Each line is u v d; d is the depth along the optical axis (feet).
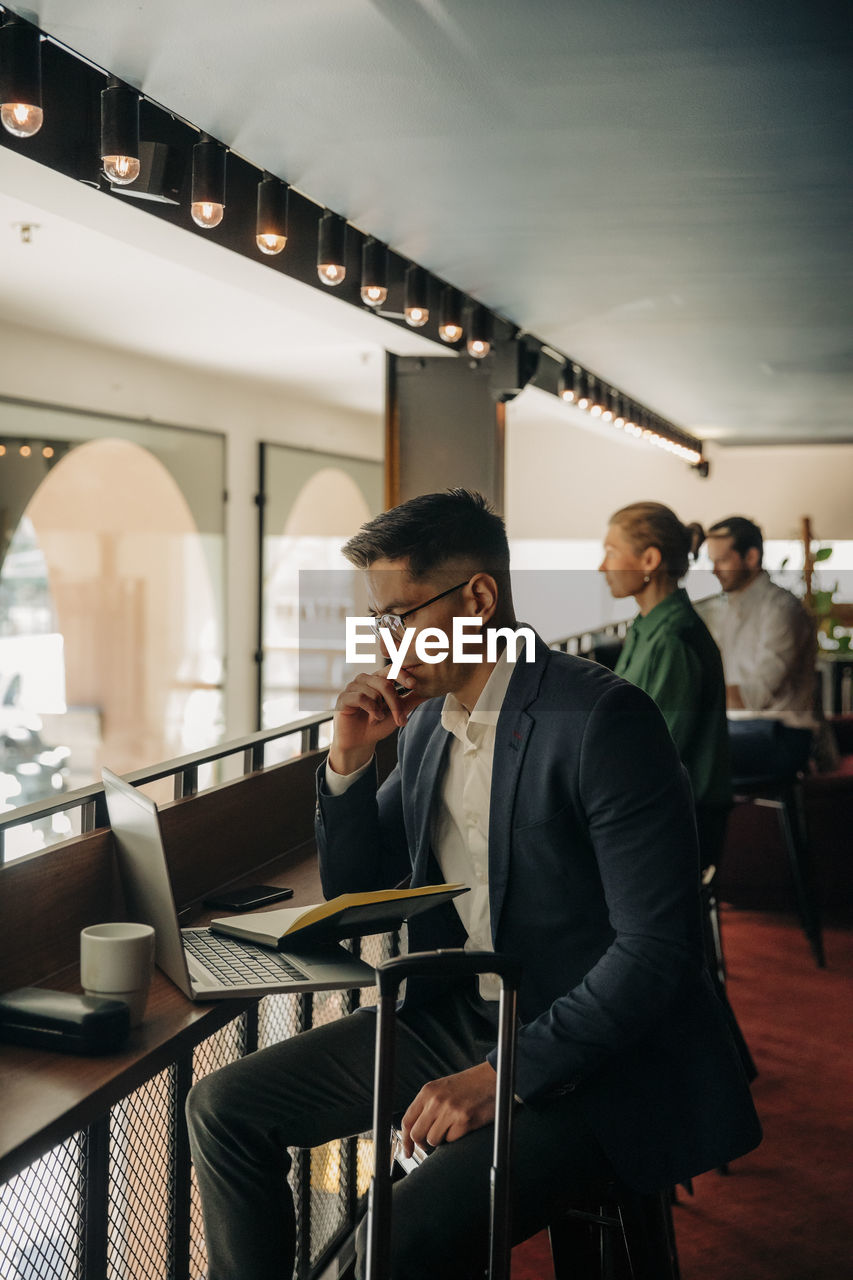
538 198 10.76
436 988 5.36
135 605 26.09
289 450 29.55
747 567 14.29
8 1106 3.89
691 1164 4.59
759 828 16.31
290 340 22.15
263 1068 5.00
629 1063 4.62
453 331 14.47
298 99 8.34
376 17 6.97
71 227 14.75
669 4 6.75
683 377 21.90
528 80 7.96
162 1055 4.43
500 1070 3.92
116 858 5.73
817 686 16.66
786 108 8.42
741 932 15.46
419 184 10.36
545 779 4.77
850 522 35.65
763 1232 8.16
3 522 20.43
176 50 7.47
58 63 7.73
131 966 4.60
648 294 14.92
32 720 24.07
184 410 25.43
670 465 37.19
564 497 38.37
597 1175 4.56
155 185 8.24
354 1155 7.83
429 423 17.58
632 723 4.69
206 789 6.93
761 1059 11.19
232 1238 4.84
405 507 5.04
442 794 5.36
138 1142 5.20
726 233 11.98
